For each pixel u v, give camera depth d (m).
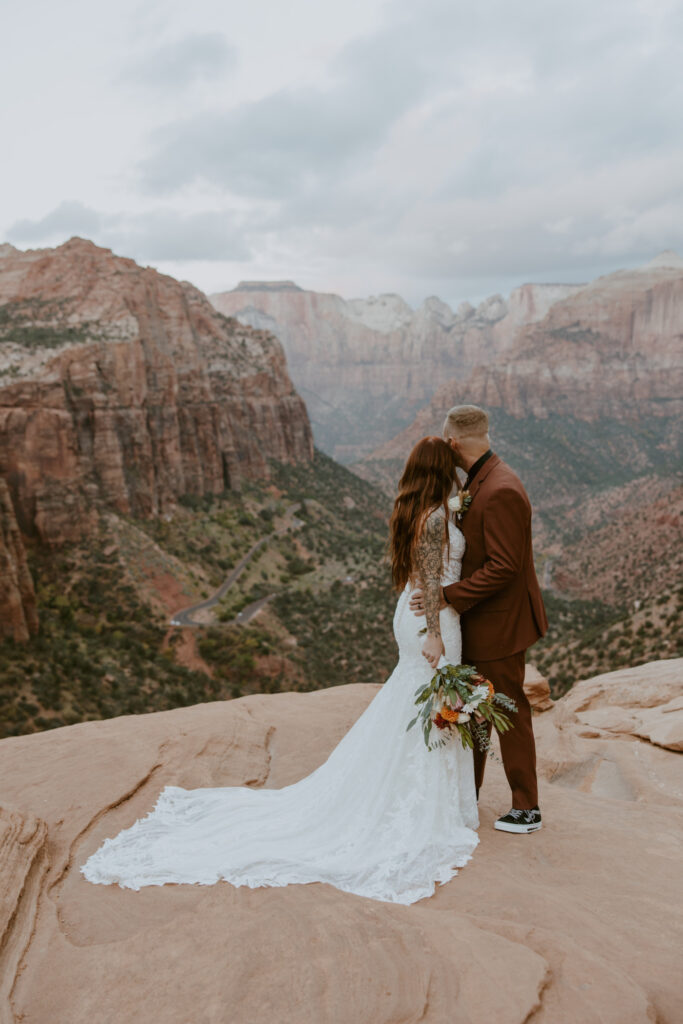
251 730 6.66
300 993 2.97
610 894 3.82
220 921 3.51
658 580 84.06
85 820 4.85
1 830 4.10
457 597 4.47
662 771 6.68
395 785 4.44
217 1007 2.94
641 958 3.19
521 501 4.41
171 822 4.78
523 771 4.69
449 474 4.56
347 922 3.41
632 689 9.81
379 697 4.72
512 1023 2.75
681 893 3.81
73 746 6.12
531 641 4.67
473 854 4.36
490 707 4.30
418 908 3.63
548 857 4.36
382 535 133.00
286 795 4.91
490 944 3.20
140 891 4.05
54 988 3.16
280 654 69.31
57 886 4.16
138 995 3.06
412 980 3.00
